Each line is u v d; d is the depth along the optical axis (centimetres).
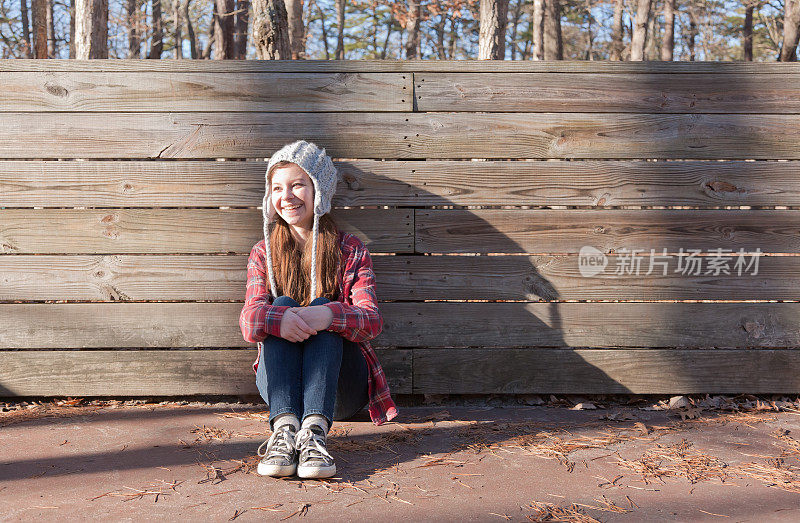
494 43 555
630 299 321
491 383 322
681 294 320
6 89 304
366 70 310
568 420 301
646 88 313
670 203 316
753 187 316
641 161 316
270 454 225
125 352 317
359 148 313
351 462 244
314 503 205
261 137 311
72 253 312
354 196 313
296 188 264
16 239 309
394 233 315
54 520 190
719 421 298
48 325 314
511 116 313
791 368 324
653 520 194
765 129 315
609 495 213
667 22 2020
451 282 319
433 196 314
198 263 315
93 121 307
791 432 282
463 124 313
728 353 322
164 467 236
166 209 312
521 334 320
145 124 308
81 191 308
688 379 323
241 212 313
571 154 315
